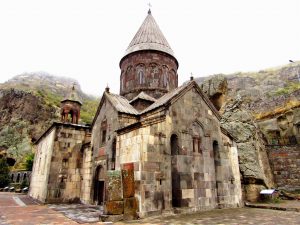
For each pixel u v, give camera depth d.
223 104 25.53
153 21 25.42
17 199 20.73
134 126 12.24
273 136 28.23
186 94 14.88
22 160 47.16
